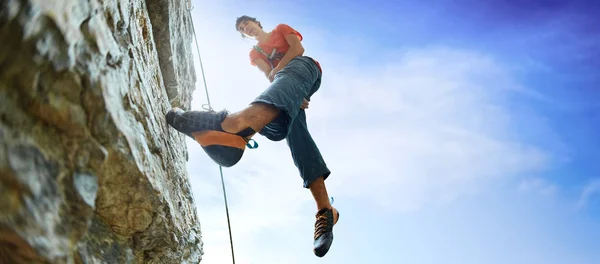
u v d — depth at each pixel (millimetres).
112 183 1560
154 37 3049
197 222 2939
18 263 1128
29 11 1037
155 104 2170
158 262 2018
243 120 2135
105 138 1451
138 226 1732
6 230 1063
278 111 2273
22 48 1067
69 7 1185
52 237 1190
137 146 1643
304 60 2689
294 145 2711
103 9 1417
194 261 2754
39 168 1173
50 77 1191
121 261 1659
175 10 3232
